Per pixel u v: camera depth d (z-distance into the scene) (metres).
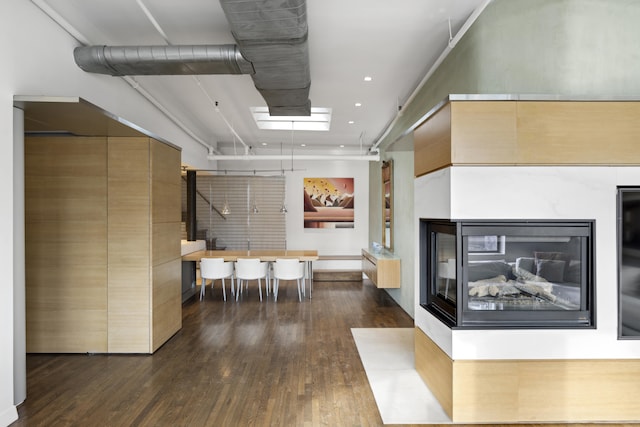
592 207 2.56
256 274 6.36
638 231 2.57
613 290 2.56
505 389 2.54
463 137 2.56
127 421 2.59
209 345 4.17
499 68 3.06
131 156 3.91
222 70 3.61
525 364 2.55
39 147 3.87
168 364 3.62
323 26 3.49
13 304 2.73
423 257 3.27
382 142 7.71
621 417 2.54
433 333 2.95
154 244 3.97
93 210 3.90
